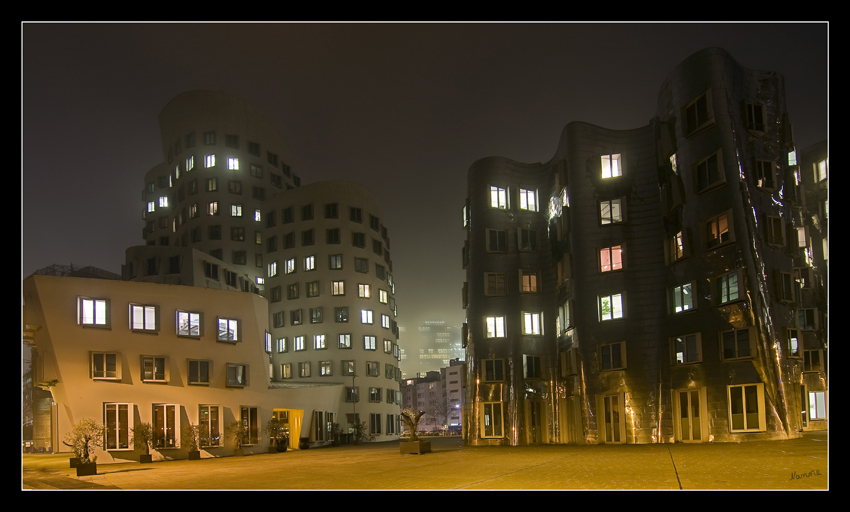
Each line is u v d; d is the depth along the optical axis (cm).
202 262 6962
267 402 4338
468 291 4512
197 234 7994
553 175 4400
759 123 3488
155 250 6912
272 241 8175
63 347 3366
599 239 3931
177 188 8438
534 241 4428
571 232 4006
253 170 8438
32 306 3400
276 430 4297
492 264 4362
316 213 8000
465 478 1869
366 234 8212
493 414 4138
